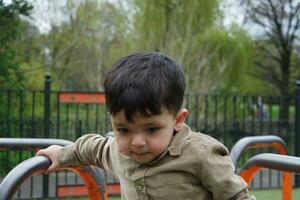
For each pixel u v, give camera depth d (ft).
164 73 4.18
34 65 32.09
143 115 4.00
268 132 24.44
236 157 8.22
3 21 23.20
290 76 68.08
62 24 38.14
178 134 4.41
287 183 8.00
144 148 4.14
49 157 5.31
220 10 47.78
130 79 4.07
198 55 41.63
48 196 16.85
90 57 46.11
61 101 17.99
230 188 4.31
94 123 23.71
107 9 46.44
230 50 44.39
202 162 4.30
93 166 5.72
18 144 5.93
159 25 43.68
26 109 23.97
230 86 44.98
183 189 4.35
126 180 4.68
